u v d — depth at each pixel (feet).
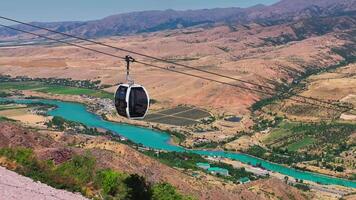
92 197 127.54
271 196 463.01
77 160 156.66
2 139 213.46
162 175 284.20
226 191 359.87
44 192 111.24
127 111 113.39
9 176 118.52
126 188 137.59
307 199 501.97
